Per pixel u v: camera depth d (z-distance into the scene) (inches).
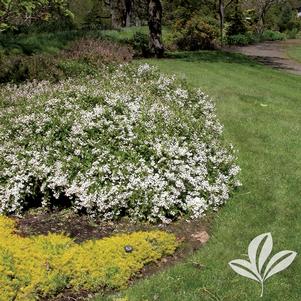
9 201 280.8
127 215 283.9
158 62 752.3
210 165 323.0
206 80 635.5
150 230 269.3
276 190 320.2
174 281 222.5
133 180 282.5
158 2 816.3
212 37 1123.3
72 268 215.6
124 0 1374.3
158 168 295.0
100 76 502.0
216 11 1525.6
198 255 245.3
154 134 316.2
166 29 1208.8
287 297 214.5
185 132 338.0
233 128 445.1
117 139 307.3
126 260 226.2
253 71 767.7
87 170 287.0
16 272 207.8
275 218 284.0
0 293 197.9
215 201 295.3
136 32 915.4
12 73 506.0
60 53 614.5
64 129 315.0
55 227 266.5
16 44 669.9
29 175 286.2
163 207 280.8
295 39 2126.0
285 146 404.8
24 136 316.5
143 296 210.7
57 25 940.6
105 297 210.4
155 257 237.5
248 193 315.6
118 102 345.7
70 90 390.3
